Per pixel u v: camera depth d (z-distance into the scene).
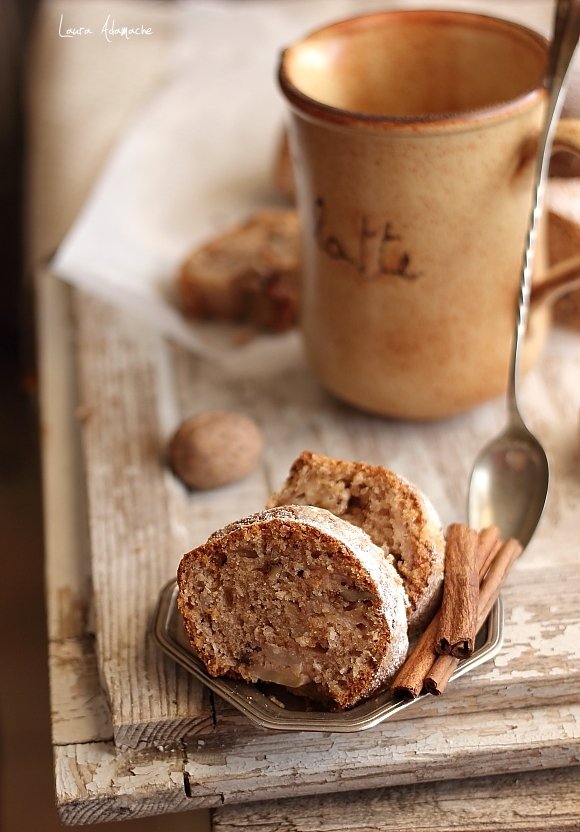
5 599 0.89
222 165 0.77
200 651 0.51
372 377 0.60
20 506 0.98
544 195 0.59
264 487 0.60
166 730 0.52
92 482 0.60
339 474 0.53
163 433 0.62
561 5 0.54
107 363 0.65
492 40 0.59
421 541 0.52
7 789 0.78
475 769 0.52
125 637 0.54
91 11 0.93
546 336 0.63
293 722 0.50
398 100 0.61
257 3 0.93
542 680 0.52
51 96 0.84
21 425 1.06
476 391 0.60
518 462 0.57
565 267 0.58
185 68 0.85
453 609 0.51
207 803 0.52
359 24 0.60
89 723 0.54
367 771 0.52
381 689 0.51
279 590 0.50
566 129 0.55
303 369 0.65
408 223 0.56
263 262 0.67
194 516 0.59
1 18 1.18
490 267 0.57
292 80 0.58
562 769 0.53
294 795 0.52
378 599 0.49
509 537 0.56
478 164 0.55
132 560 0.57
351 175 0.56
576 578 0.55
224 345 0.67
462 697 0.52
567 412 0.61
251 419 0.63
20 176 1.21
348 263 0.58
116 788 0.52
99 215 0.73
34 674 0.83
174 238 0.72
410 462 0.60
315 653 0.50
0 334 1.14
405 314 0.58
